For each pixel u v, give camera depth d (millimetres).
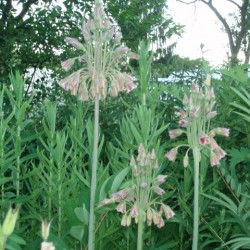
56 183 3213
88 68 2791
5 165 3049
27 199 3137
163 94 4930
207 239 3531
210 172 3975
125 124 3547
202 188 3535
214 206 3816
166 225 3568
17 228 3176
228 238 3621
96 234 3158
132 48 10250
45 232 1504
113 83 2770
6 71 10297
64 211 2986
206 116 2867
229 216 3672
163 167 3393
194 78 5344
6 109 4422
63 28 11070
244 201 3246
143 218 2705
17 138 3186
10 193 3260
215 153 2869
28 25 10773
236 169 4363
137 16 10516
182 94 4230
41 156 3281
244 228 3201
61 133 3562
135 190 2723
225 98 4133
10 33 10492
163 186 3676
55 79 10547
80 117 3670
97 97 2750
